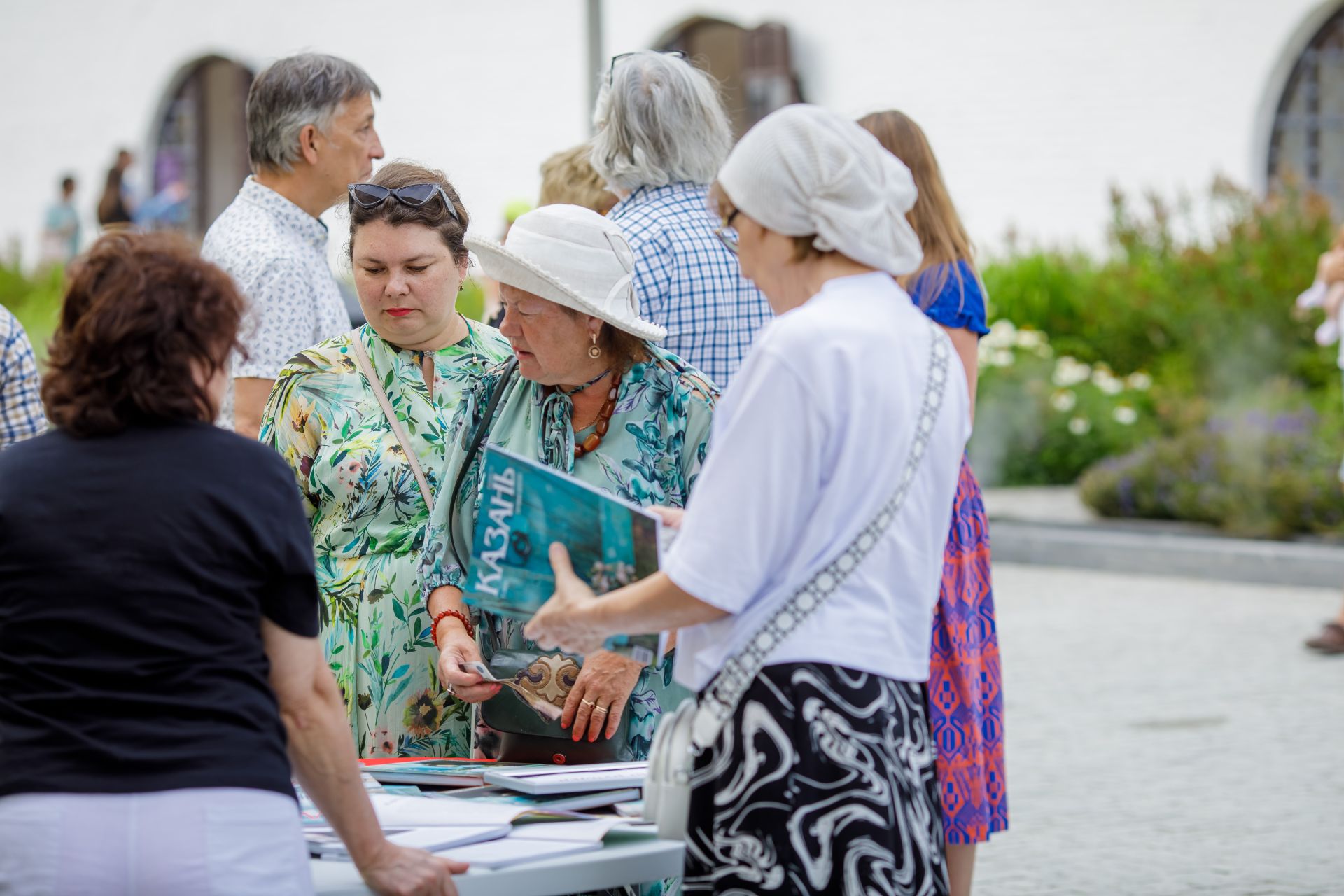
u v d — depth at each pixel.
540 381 3.94
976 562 4.44
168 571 2.74
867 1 21.39
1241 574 12.77
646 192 5.05
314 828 3.38
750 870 2.99
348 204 4.52
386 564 4.35
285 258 5.10
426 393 4.45
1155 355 16.61
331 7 25.47
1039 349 16.78
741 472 2.92
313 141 5.19
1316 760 7.72
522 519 3.19
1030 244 19.70
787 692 2.97
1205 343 15.89
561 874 3.09
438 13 24.44
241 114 26.91
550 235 3.88
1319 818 6.81
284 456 4.45
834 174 3.02
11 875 2.63
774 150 3.05
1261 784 7.35
